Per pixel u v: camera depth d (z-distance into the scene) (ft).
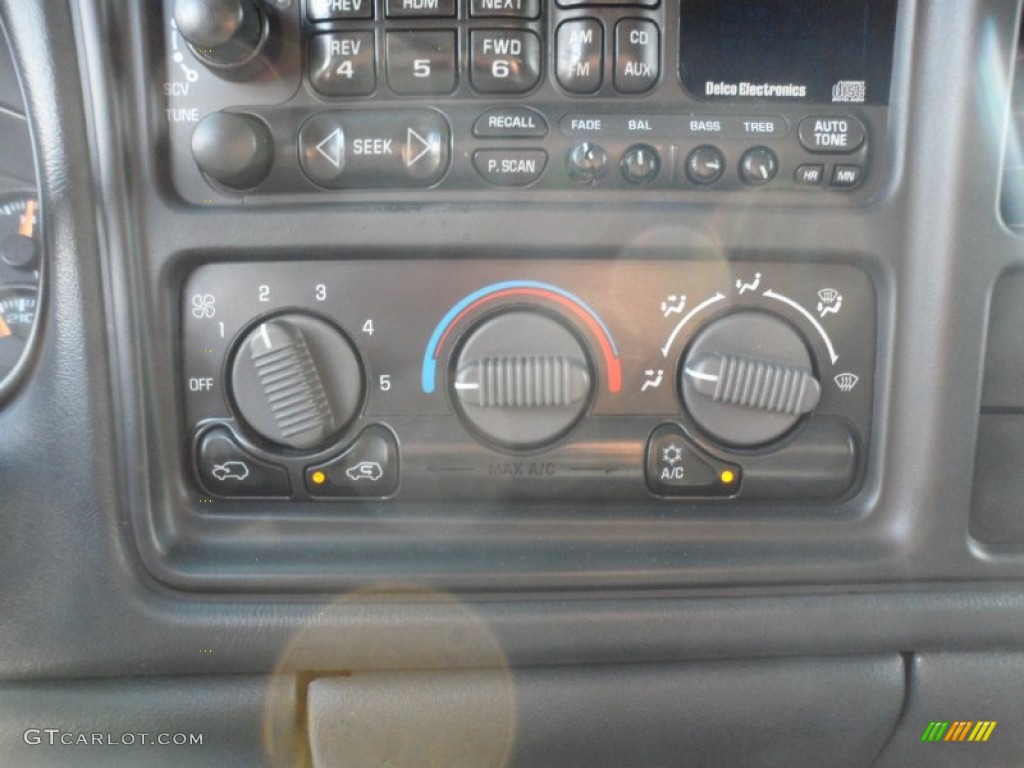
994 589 2.40
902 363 2.33
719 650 2.38
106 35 2.18
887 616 2.39
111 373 2.27
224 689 2.40
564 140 2.20
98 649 2.33
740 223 2.26
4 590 2.30
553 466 2.36
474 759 2.46
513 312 2.32
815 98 2.24
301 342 2.30
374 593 2.33
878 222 2.28
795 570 2.36
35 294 2.56
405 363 2.33
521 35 2.16
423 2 2.14
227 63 2.14
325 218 2.24
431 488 2.37
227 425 2.36
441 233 2.25
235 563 2.35
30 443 2.27
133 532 2.31
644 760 2.52
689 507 2.42
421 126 2.18
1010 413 2.38
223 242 2.25
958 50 2.19
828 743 2.54
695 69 2.21
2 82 2.48
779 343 2.34
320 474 2.36
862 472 2.41
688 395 2.35
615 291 2.33
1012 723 2.53
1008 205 2.26
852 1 2.23
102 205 2.22
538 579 2.33
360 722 2.40
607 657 2.37
